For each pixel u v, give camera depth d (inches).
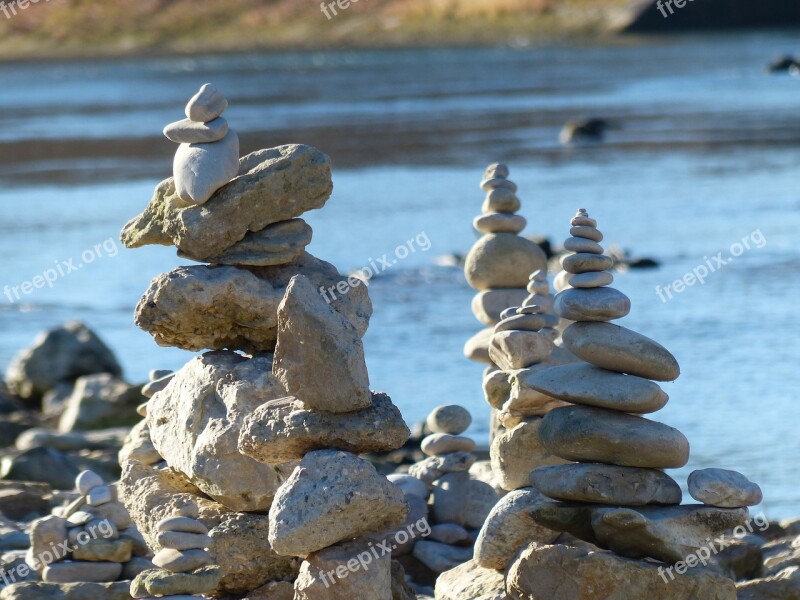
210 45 5462.6
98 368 895.1
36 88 3695.9
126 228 373.1
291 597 350.9
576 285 345.1
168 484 372.5
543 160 1830.7
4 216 1521.9
